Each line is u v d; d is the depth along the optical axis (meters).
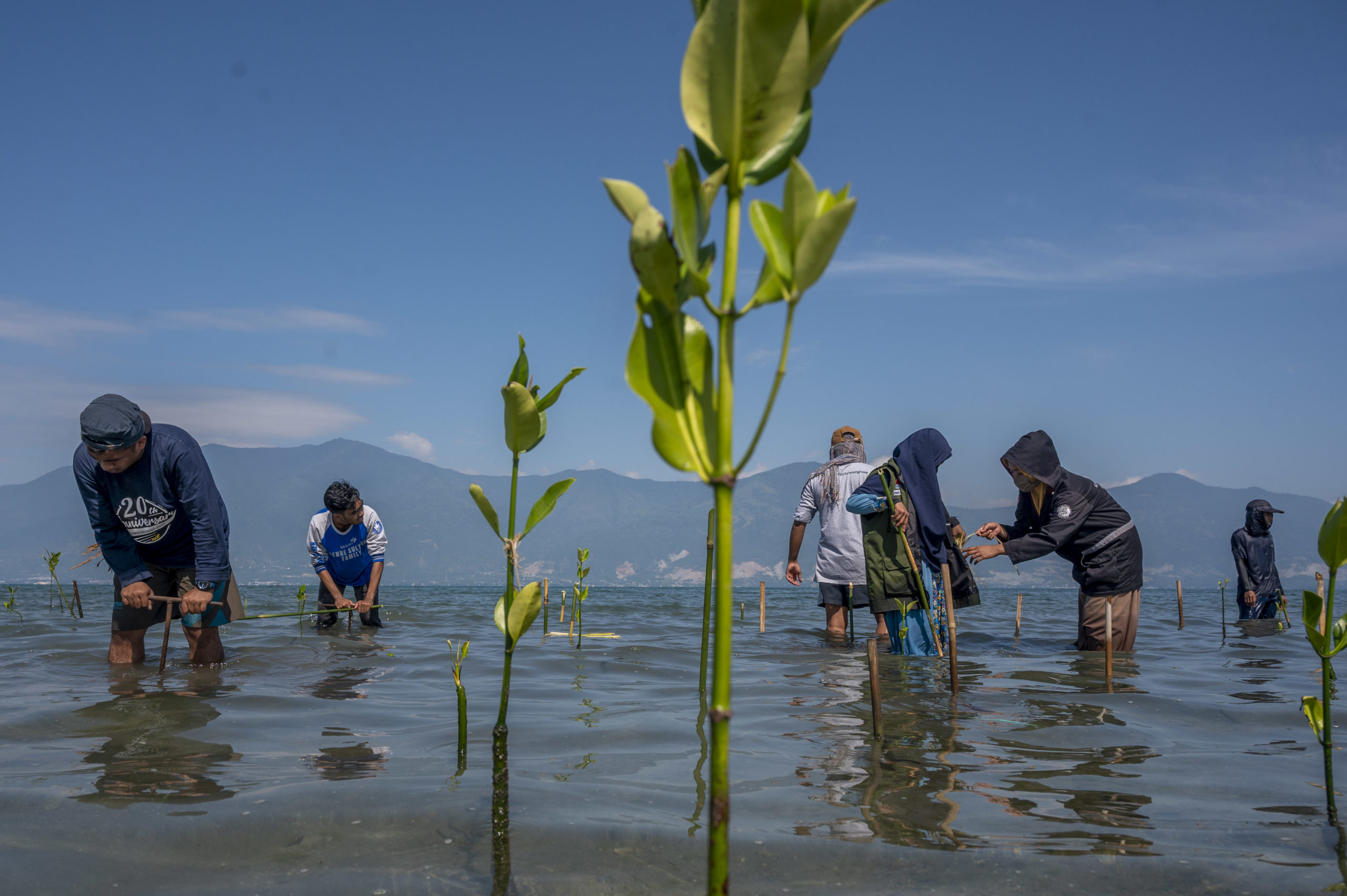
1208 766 2.66
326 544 8.28
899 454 6.22
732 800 2.23
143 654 5.32
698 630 8.04
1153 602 16.41
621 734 3.12
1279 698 4.02
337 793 2.25
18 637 6.66
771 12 0.97
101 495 4.86
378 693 4.13
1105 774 2.54
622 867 1.74
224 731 3.16
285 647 6.17
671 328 1.06
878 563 6.03
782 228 0.99
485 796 2.23
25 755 2.74
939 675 4.81
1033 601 16.33
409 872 1.71
